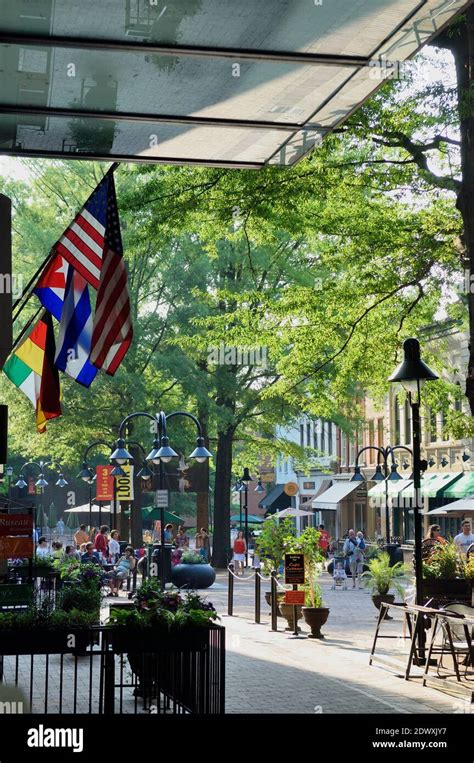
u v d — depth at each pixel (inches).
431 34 303.3
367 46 312.3
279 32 300.8
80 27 296.5
